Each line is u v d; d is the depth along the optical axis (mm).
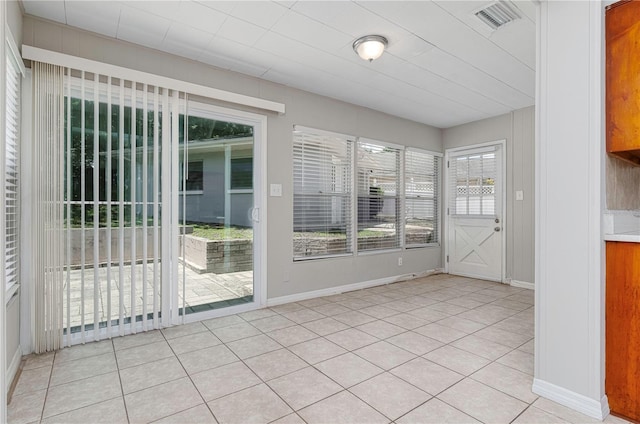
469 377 2100
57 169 2463
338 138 4262
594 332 1729
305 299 3928
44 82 2408
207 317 3234
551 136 1885
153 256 2904
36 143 2383
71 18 2457
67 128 2512
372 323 3098
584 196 1771
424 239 5395
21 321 2363
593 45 1744
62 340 2518
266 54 3033
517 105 4422
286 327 2998
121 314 2752
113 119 2721
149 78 2801
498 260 4836
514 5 2299
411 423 1651
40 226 2410
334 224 4285
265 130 3605
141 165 2857
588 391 1741
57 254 2477
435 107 4508
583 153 1777
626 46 1760
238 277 3502
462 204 5289
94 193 2621
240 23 2531
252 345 2600
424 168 5375
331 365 2262
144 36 2723
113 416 1715
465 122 5203
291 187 3822
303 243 3990
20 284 2352
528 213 4492
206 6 2318
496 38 2738
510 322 3125
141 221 2867
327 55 3049
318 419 1683
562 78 1846
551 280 1877
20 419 1690
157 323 2928
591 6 1750
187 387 1986
